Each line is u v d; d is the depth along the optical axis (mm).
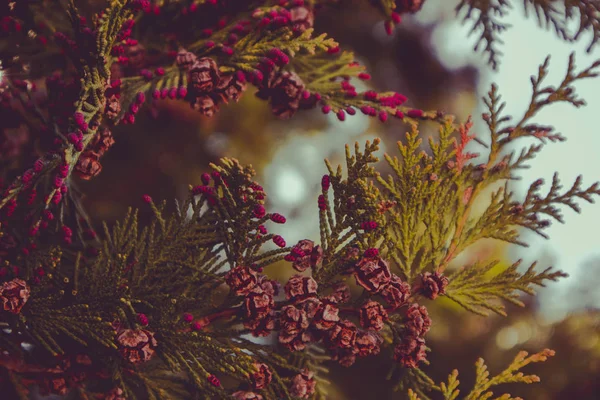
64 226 382
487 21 447
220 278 373
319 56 467
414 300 378
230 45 406
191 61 399
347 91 417
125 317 366
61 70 415
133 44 396
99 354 377
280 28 399
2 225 382
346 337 363
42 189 398
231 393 376
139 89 393
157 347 370
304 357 391
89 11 431
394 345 387
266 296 364
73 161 362
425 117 409
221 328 382
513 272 388
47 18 418
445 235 386
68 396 417
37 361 382
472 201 391
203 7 419
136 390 415
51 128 391
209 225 376
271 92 407
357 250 370
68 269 393
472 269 391
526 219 390
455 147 385
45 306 369
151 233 379
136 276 376
